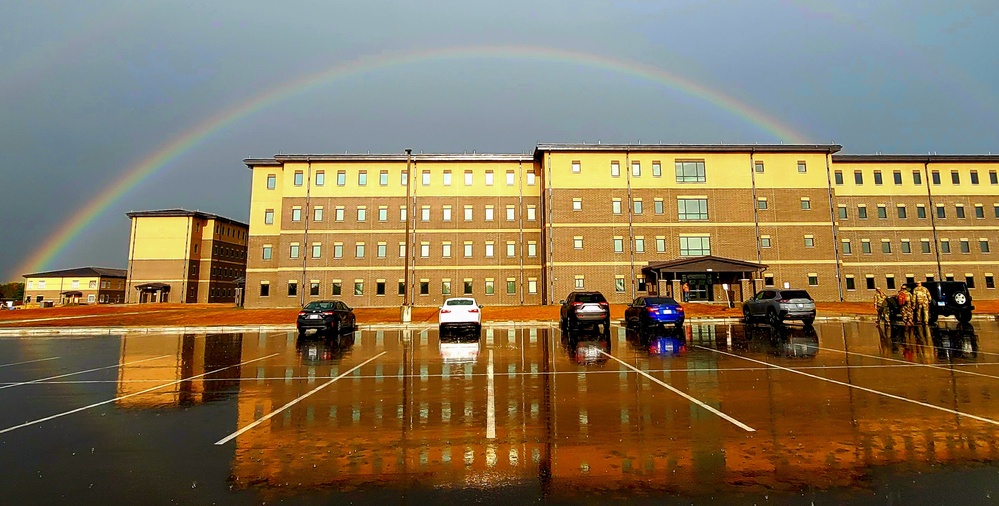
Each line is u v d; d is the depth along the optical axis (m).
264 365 12.94
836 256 43.56
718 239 43.38
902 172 48.22
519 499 4.46
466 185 47.47
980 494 4.48
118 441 6.29
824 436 6.20
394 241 46.78
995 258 47.41
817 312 32.72
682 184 44.00
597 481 4.87
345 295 46.25
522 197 47.34
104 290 78.25
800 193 44.19
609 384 9.79
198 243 66.62
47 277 77.06
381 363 13.12
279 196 48.62
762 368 11.56
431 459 5.55
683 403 8.08
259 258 47.88
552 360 13.34
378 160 47.34
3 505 4.38
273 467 5.34
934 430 6.42
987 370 10.96
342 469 5.26
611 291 42.56
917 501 4.34
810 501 4.37
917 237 47.38
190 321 30.52
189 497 4.56
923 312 22.23
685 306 38.06
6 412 7.86
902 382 9.66
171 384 10.23
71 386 10.08
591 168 43.97
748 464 5.28
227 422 7.18
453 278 46.50
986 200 48.28
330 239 46.72
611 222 43.38
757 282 42.69
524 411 7.66
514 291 46.38
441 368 12.13
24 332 24.47
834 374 10.62
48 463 5.49
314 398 8.76
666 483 4.80
